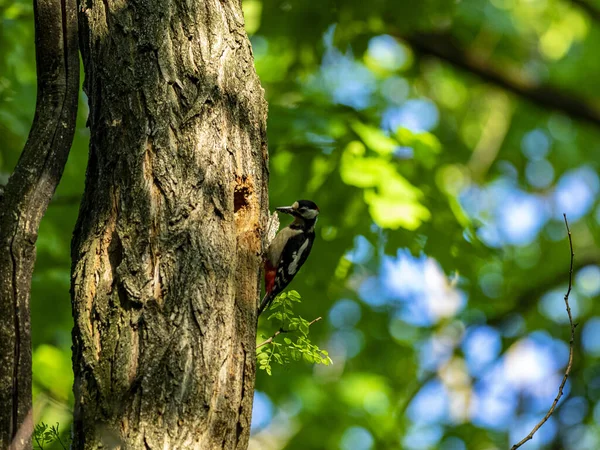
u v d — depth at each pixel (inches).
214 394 157.8
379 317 482.6
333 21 414.0
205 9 189.5
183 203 168.1
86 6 189.3
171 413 151.0
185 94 178.2
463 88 629.9
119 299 159.5
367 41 422.9
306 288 377.7
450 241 361.1
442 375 559.5
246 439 164.7
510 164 613.0
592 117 495.8
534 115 587.8
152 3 184.4
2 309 161.3
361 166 346.0
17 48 383.9
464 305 532.4
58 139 181.8
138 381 152.1
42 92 185.5
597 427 541.3
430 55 495.8
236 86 188.2
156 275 161.5
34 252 169.0
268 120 364.2
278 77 468.8
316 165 358.6
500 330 540.7
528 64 589.9
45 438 177.2
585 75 573.3
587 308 605.0
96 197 170.9
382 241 365.1
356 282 490.3
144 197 166.6
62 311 373.4
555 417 532.7
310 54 425.1
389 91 595.8
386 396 497.7
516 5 571.8
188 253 164.6
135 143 171.2
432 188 369.7
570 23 571.8
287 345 206.8
